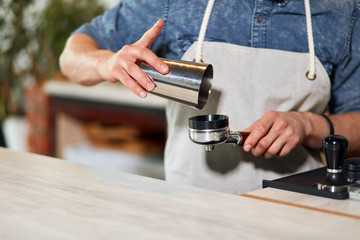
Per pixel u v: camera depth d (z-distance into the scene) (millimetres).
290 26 1362
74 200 827
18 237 667
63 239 657
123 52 1080
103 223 714
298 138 1203
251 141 1127
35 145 3867
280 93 1354
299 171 1413
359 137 1349
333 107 1492
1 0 3646
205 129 961
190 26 1361
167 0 1379
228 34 1358
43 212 764
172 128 1443
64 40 3566
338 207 843
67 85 3686
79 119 3840
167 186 928
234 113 1364
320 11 1364
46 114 3785
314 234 676
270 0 1340
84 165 1107
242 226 704
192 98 1006
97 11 3545
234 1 1357
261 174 1392
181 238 658
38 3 3707
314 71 1357
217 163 1385
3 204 803
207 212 766
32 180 961
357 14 1396
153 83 1051
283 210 779
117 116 3475
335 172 1009
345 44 1381
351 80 1421
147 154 3816
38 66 3727
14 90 3799
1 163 1110
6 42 3713
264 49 1347
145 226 702
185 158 1398
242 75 1349
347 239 659
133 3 1426
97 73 1249
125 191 888
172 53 1410
